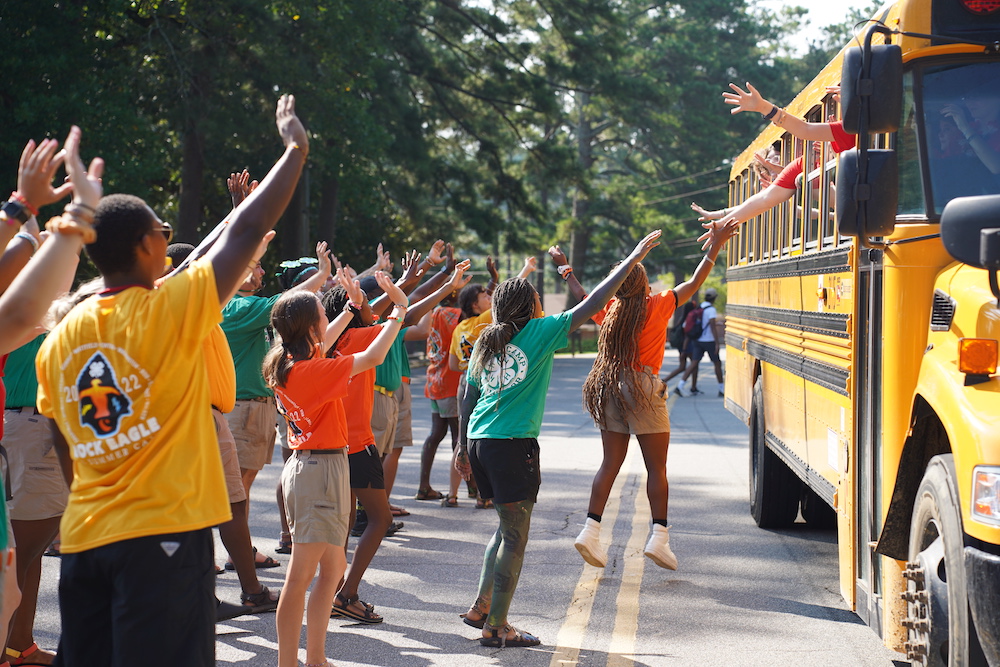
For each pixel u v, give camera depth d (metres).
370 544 5.56
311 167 24.34
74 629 2.97
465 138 37.59
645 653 5.07
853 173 3.98
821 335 5.70
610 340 5.94
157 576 2.83
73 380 2.89
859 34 4.94
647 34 54.28
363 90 27.86
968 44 4.28
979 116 4.29
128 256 2.97
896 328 4.25
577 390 22.75
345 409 5.53
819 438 5.75
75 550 2.87
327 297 5.71
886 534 4.29
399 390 8.16
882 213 3.97
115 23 19.55
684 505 9.01
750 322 8.88
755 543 7.54
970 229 3.48
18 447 4.67
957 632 3.58
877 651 5.09
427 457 9.28
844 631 5.43
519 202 36.38
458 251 42.41
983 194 4.21
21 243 3.56
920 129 4.29
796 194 6.54
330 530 4.54
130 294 2.92
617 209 54.94
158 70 21.39
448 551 7.27
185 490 2.89
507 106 36.09
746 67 55.66
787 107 7.20
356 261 34.28
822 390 5.65
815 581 6.45
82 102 17.77
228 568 6.74
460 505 9.05
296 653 4.53
